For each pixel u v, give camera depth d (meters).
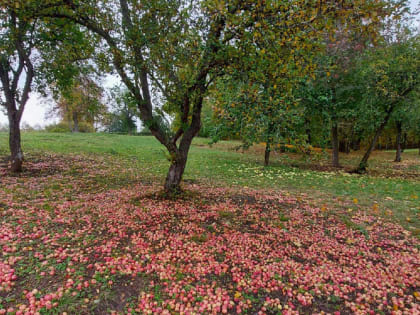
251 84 4.20
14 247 3.49
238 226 4.92
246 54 4.27
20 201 5.52
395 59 10.25
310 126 12.40
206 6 4.02
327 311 2.70
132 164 12.02
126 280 3.05
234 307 2.72
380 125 12.32
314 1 3.62
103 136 24.03
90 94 8.12
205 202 6.34
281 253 3.90
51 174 8.55
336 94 11.34
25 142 14.72
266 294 2.96
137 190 7.27
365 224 5.21
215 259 3.68
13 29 6.05
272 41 3.99
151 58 4.73
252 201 6.69
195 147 22.88
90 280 2.98
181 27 4.69
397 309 2.73
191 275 3.25
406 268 3.55
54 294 2.66
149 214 5.24
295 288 3.08
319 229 4.89
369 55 10.53
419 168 15.28
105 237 4.11
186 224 4.84
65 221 4.60
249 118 4.12
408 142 35.50
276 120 4.23
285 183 9.71
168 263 3.48
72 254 3.50
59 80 7.85
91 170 9.77
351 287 3.11
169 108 5.55
